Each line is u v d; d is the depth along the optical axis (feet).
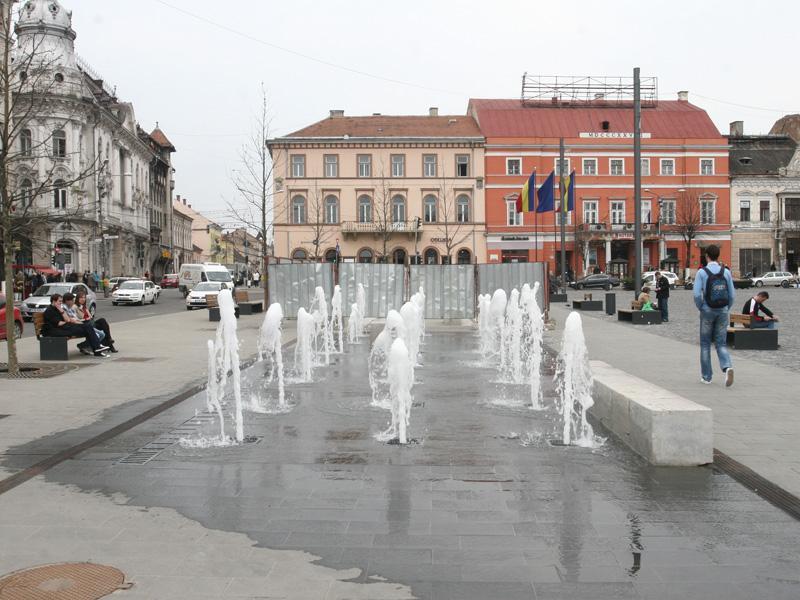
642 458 21.88
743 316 52.90
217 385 36.45
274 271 81.10
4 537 15.66
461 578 13.55
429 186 216.54
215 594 12.89
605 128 222.48
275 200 215.31
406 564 14.19
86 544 15.25
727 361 34.50
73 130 182.29
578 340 28.78
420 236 216.74
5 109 43.19
